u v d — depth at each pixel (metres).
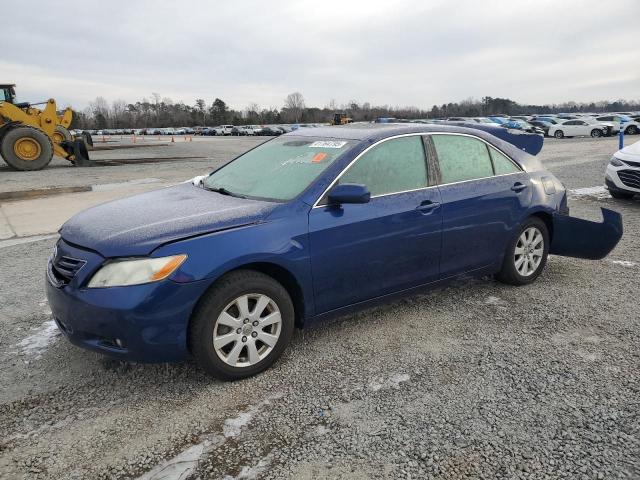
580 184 11.38
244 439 2.71
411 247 3.93
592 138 32.91
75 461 2.56
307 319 3.55
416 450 2.58
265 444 2.66
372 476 2.41
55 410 3.00
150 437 2.74
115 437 2.74
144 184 12.88
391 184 3.88
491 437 2.67
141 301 2.89
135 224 3.27
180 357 3.08
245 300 3.21
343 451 2.59
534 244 4.93
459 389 3.14
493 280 5.14
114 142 46.56
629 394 3.05
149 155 25.55
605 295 4.71
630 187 8.96
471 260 4.41
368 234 3.66
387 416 2.88
